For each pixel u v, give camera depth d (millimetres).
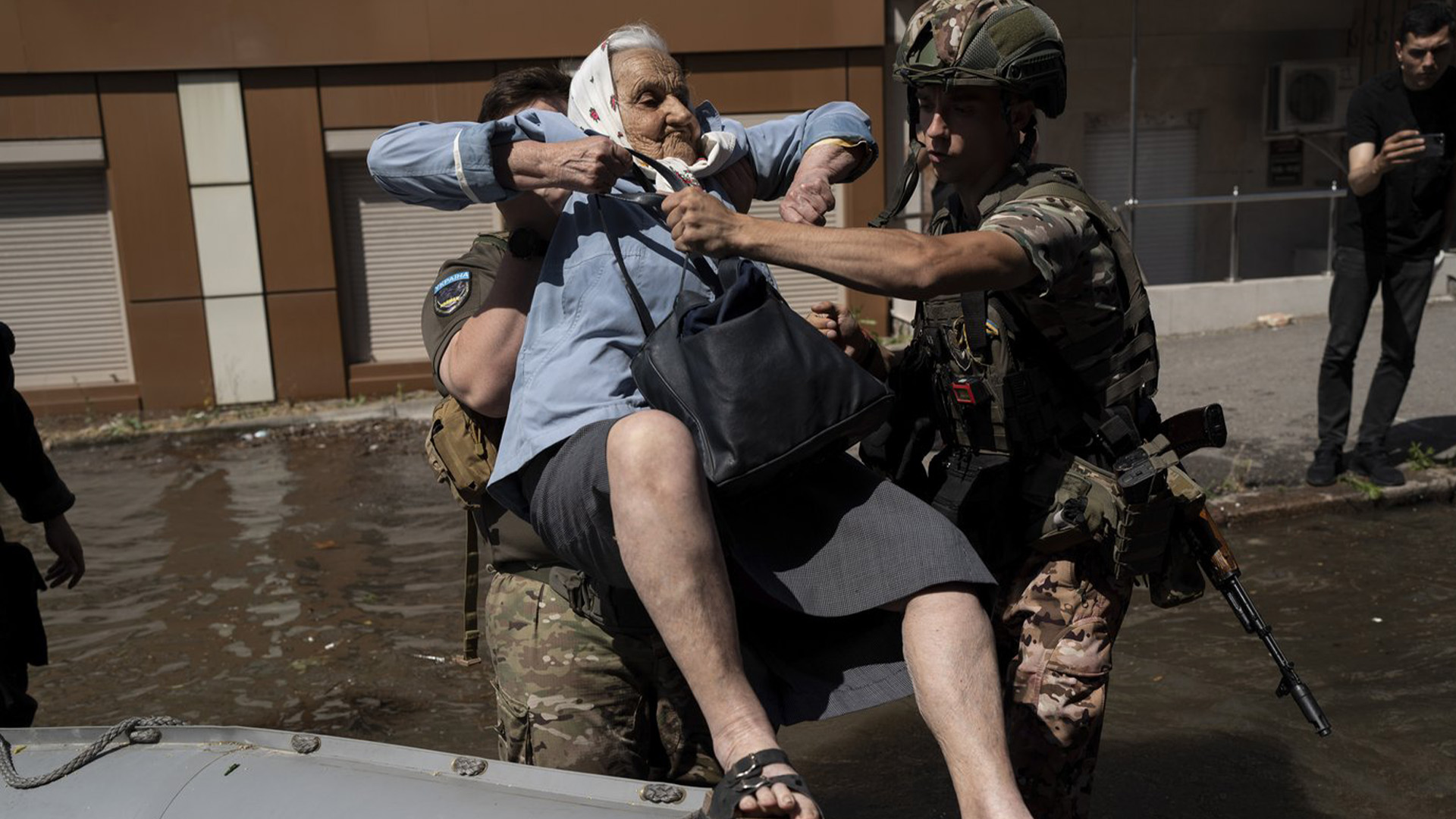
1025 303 2443
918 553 2035
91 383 9758
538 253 2402
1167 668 4141
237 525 6406
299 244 9617
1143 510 2424
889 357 2785
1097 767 3521
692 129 2443
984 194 2521
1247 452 6297
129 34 9172
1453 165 5496
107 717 4070
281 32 9297
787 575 2096
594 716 2469
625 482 1909
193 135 9391
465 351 2400
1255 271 11562
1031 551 2562
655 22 9609
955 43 2385
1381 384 5816
